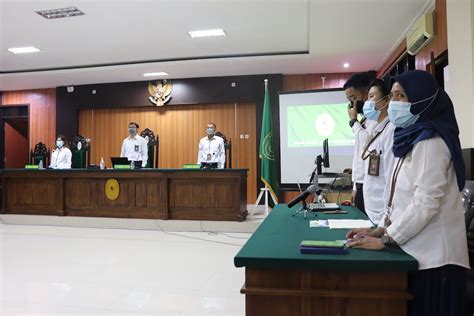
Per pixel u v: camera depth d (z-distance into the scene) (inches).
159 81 319.9
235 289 115.9
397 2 172.1
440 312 43.0
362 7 177.2
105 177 222.5
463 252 43.7
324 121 223.8
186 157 322.0
